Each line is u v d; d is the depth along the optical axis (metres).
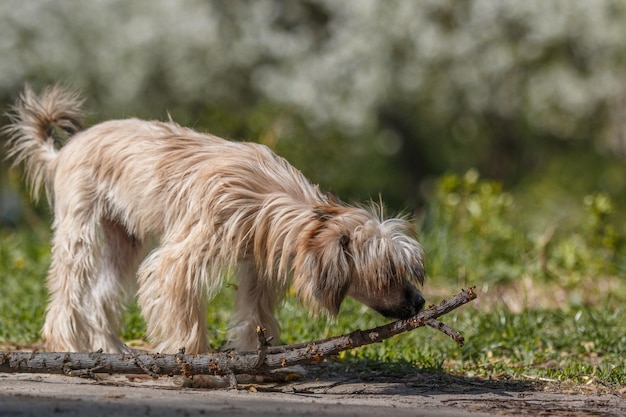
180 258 8.33
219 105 25.52
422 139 34.28
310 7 27.91
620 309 12.98
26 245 17.64
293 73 26.12
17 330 11.23
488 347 10.73
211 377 8.35
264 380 8.79
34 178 10.69
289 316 11.92
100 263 9.51
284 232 8.09
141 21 25.81
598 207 16.86
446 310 7.65
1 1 25.91
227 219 8.27
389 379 9.19
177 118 25.91
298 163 24.89
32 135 10.53
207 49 26.08
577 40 25.94
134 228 9.19
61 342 9.34
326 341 7.90
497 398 8.19
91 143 9.55
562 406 7.82
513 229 17.19
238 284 9.09
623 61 26.42
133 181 9.02
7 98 26.23
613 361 10.07
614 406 7.88
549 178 30.69
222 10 26.70
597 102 27.50
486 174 33.91
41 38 26.14
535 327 11.70
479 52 25.98
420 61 26.03
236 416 6.37
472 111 29.23
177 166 8.77
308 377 9.16
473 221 16.84
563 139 32.69
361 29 25.56
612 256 16.55
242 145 8.91
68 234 9.44
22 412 6.13
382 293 7.91
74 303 9.37
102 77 26.45
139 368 8.00
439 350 10.58
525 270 15.47
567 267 15.64
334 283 7.71
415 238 8.27
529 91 27.05
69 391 7.23
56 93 10.51
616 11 25.23
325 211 8.05
